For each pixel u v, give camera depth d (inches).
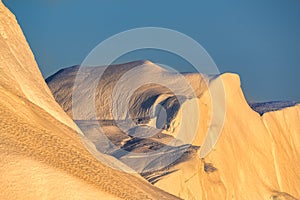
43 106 4768.7
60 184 3356.3
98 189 3572.8
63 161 3705.7
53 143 3905.0
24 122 3949.3
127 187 3964.1
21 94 4525.1
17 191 3144.7
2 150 3363.7
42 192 3238.2
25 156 3425.2
